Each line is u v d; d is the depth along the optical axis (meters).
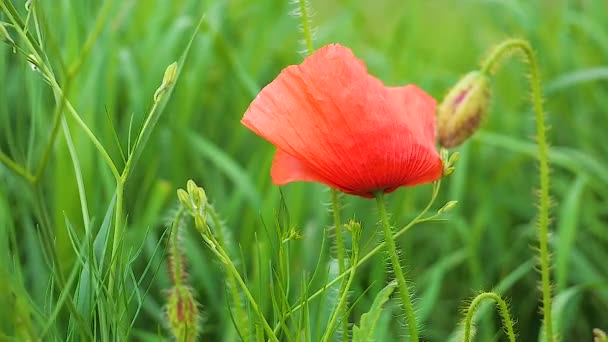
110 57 1.01
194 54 1.10
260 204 0.98
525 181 1.19
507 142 1.09
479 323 0.99
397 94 0.73
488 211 1.08
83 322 0.71
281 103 0.71
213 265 0.97
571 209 0.98
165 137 1.03
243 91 1.08
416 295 1.04
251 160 1.10
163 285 0.94
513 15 1.29
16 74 0.90
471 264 1.04
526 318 1.04
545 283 0.77
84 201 0.74
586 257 1.11
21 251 0.91
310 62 0.71
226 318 0.92
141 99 1.02
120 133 1.01
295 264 0.97
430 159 0.72
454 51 1.44
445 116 0.78
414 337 0.72
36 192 0.69
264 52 1.19
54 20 0.98
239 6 1.25
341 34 1.29
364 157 0.71
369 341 0.72
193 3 1.11
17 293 0.70
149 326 0.94
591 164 1.10
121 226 0.74
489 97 0.78
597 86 1.28
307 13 0.76
